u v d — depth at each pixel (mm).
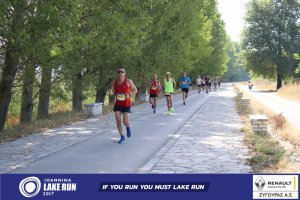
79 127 15438
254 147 10594
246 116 18859
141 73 28203
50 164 8914
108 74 22844
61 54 14500
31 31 11852
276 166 8562
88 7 14781
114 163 8992
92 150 10586
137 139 12367
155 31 26047
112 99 30312
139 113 21062
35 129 14242
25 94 19078
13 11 12008
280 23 70750
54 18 11734
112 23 15227
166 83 20609
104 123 16734
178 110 22766
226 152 10094
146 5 17719
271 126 15609
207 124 15969
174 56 31672
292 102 33812
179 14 31594
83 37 14641
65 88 20625
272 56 70688
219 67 80875
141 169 8359
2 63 15766
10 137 12648
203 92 51219
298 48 70250
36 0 12062
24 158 9523
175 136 12820
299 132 13391
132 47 19922
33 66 15258
